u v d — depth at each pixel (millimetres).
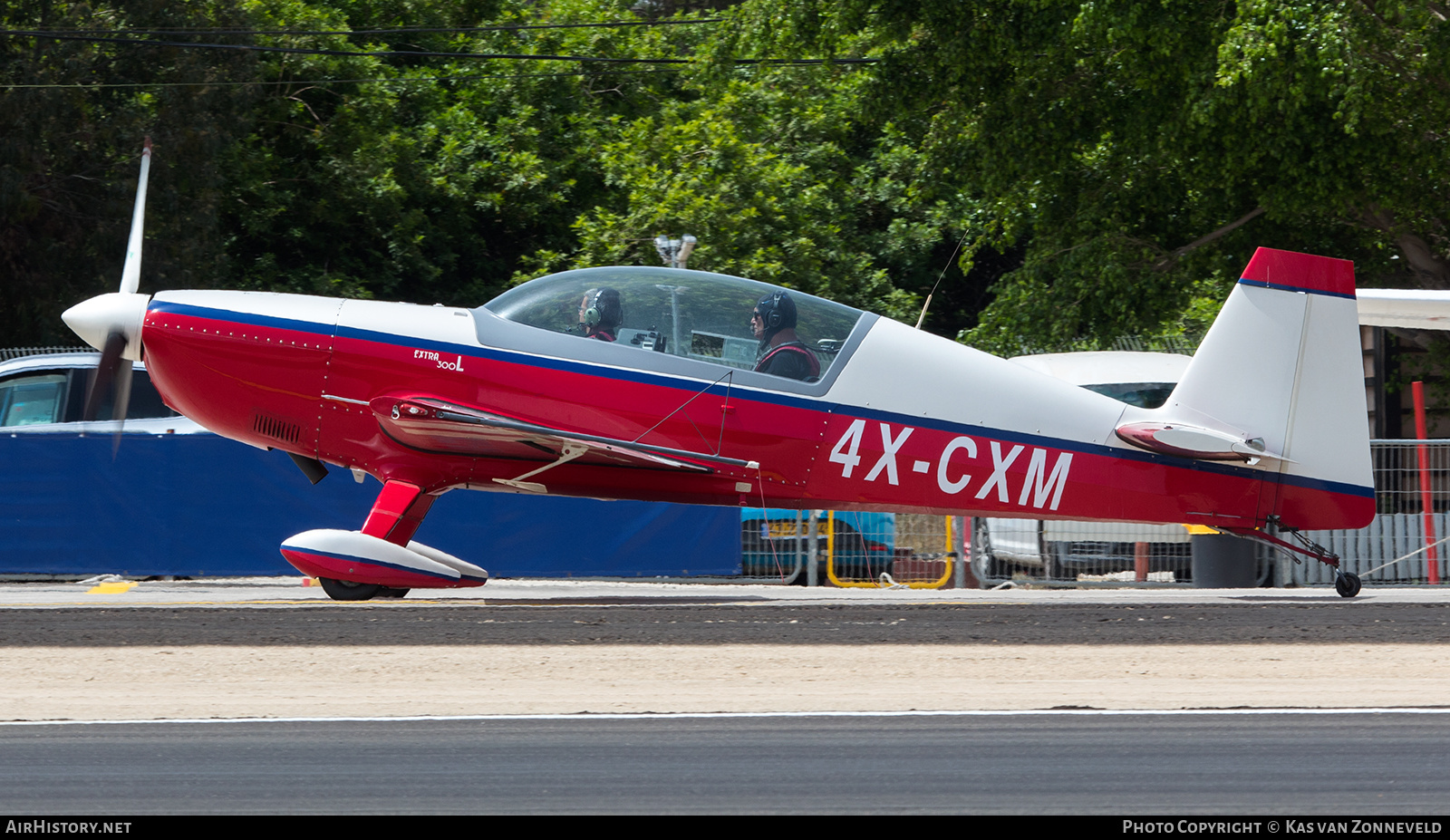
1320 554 35688
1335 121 54719
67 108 79625
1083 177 65312
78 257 81375
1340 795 15078
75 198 82312
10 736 17641
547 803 14586
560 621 28391
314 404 32750
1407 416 66000
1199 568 42062
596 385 31984
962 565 43250
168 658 23266
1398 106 55750
